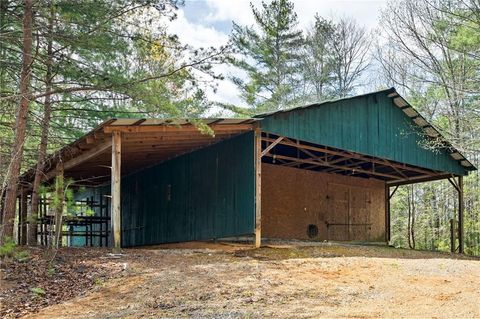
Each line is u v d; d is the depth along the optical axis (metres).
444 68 19.77
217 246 11.20
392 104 13.88
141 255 8.42
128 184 17.14
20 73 9.95
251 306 5.44
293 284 6.54
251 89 17.83
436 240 22.34
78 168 13.92
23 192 14.26
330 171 15.66
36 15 9.37
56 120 12.99
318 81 29.36
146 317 5.05
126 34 9.73
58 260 7.74
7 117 11.02
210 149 12.07
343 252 10.12
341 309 5.33
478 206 20.75
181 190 13.34
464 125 18.09
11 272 6.95
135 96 9.41
